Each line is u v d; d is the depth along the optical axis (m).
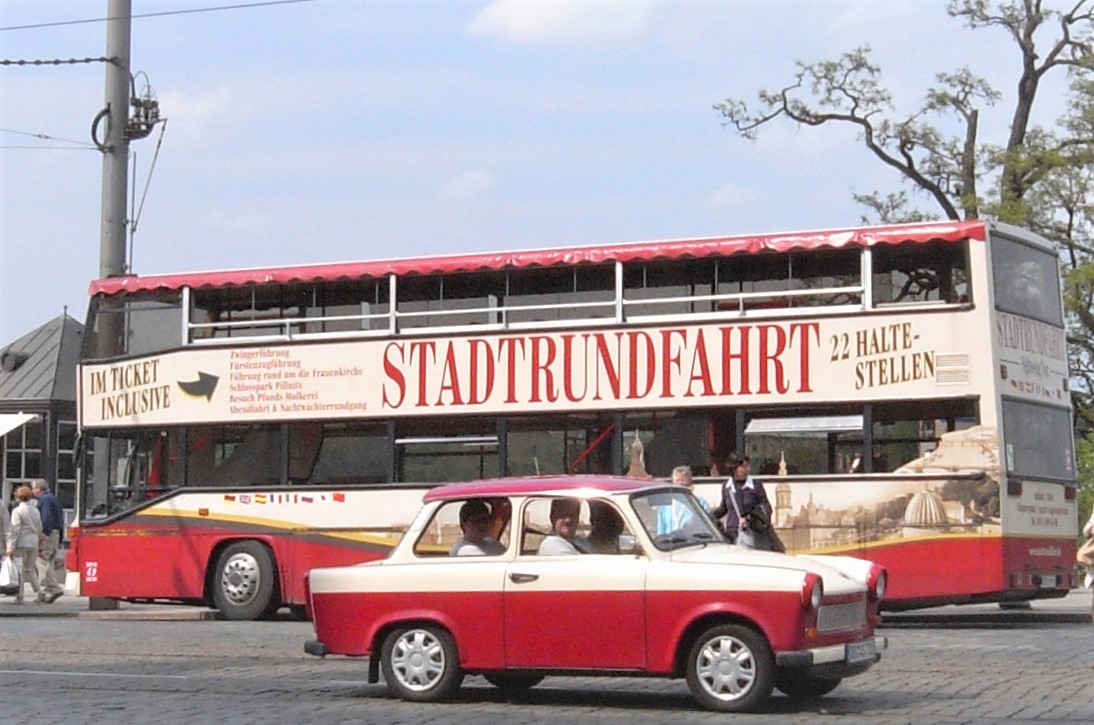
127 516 25.19
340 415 23.81
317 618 13.91
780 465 21.55
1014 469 20.95
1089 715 12.34
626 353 22.30
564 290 22.72
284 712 12.98
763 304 21.84
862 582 13.02
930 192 43.22
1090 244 40.38
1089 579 17.06
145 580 24.97
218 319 24.89
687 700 13.73
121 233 30.00
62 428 45.09
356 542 23.58
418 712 12.93
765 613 12.31
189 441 24.92
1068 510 22.11
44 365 45.53
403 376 23.45
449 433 23.16
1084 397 41.28
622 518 13.01
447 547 13.61
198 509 24.70
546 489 13.33
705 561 12.63
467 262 23.12
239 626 23.30
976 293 20.95
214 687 15.05
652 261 22.27
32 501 29.09
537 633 13.05
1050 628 21.73
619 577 12.78
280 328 24.39
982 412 20.81
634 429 22.19
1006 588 20.61
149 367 25.22
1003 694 13.75
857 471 21.25
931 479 20.94
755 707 12.41
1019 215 39.84
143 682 15.56
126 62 30.17
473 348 23.08
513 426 22.78
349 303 23.97
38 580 29.83
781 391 21.61
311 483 24.00
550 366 22.64
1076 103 40.97
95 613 25.64
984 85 42.38
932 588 20.83
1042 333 22.03
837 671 12.55
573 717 12.51
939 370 21.02
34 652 18.98
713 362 21.91
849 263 21.55
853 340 21.41
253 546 24.31
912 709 12.79
